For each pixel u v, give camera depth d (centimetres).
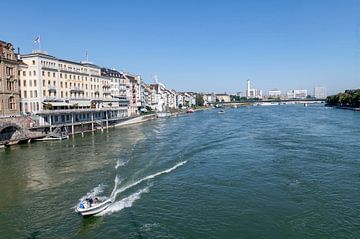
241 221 3694
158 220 3788
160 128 14188
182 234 3444
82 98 14612
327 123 13500
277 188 4725
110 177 5588
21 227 3703
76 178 5575
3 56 10225
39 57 11938
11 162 6944
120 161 6819
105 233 3516
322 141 8525
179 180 5303
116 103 18312
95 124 14238
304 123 13938
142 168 6147
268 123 14688
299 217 3750
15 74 10712
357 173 5362
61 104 12656
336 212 3853
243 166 6072
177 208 4116
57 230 3619
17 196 4728
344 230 3431
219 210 4009
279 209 3981
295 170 5622
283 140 8919
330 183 4881
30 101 11981
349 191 4519
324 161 6216
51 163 6788
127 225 3688
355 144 7962
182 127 14200
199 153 7512
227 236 3378
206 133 11394
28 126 10050
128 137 11031
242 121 16588
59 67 13200
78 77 14562
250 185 4906
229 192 4631
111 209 4147
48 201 4481
